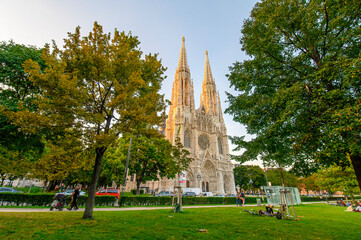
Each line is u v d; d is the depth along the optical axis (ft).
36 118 35.94
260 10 47.83
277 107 39.14
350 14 32.91
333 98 31.09
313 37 39.68
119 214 51.31
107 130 44.91
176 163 139.74
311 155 35.91
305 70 43.60
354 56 34.78
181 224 38.96
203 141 271.08
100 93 46.78
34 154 73.10
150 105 42.98
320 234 34.14
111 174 174.40
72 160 41.39
